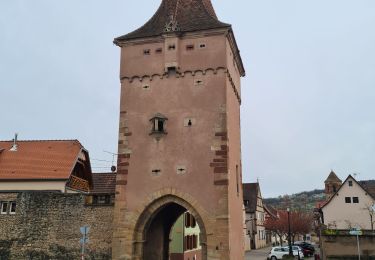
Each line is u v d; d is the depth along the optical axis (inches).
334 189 3457.2
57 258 985.5
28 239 1011.3
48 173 1347.2
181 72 951.0
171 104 940.6
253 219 3085.6
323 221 2549.2
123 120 957.2
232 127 991.0
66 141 1499.8
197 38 960.3
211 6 1119.6
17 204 1034.7
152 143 928.9
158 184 903.1
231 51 1019.3
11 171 1364.4
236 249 939.3
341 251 1334.9
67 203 1011.9
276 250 1967.3
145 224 896.9
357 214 2496.3
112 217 979.9
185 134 916.6
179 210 1058.1
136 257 884.0
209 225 855.1
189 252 1603.1
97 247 968.9
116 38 1001.5
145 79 970.7
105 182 1604.3
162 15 1048.2
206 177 881.5
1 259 1011.3
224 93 918.4
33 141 1508.4
